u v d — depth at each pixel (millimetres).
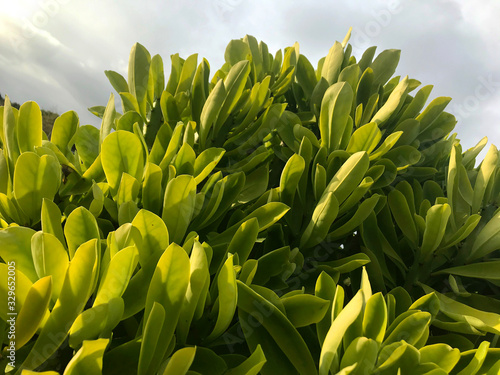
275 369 278
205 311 287
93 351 206
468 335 385
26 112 361
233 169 449
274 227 400
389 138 443
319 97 533
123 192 344
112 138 348
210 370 254
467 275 392
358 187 379
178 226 328
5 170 372
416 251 423
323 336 296
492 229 400
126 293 270
